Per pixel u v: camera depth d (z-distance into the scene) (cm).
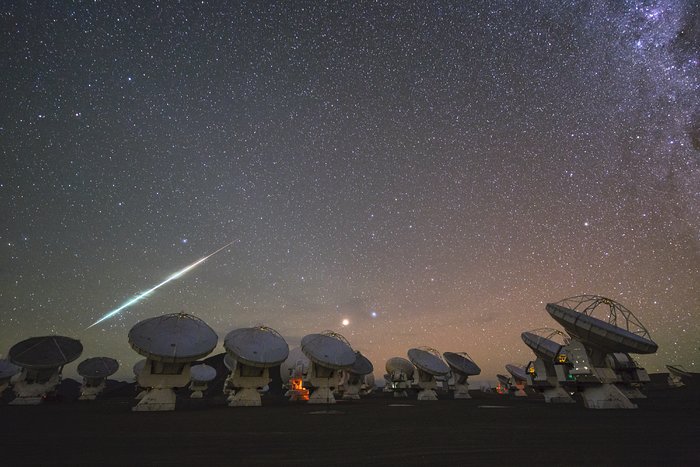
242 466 1004
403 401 4684
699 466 970
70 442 1420
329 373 4347
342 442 1394
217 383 8194
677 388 6275
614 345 2845
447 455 1134
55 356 4309
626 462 1019
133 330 3039
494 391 9244
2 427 1916
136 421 2186
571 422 1986
